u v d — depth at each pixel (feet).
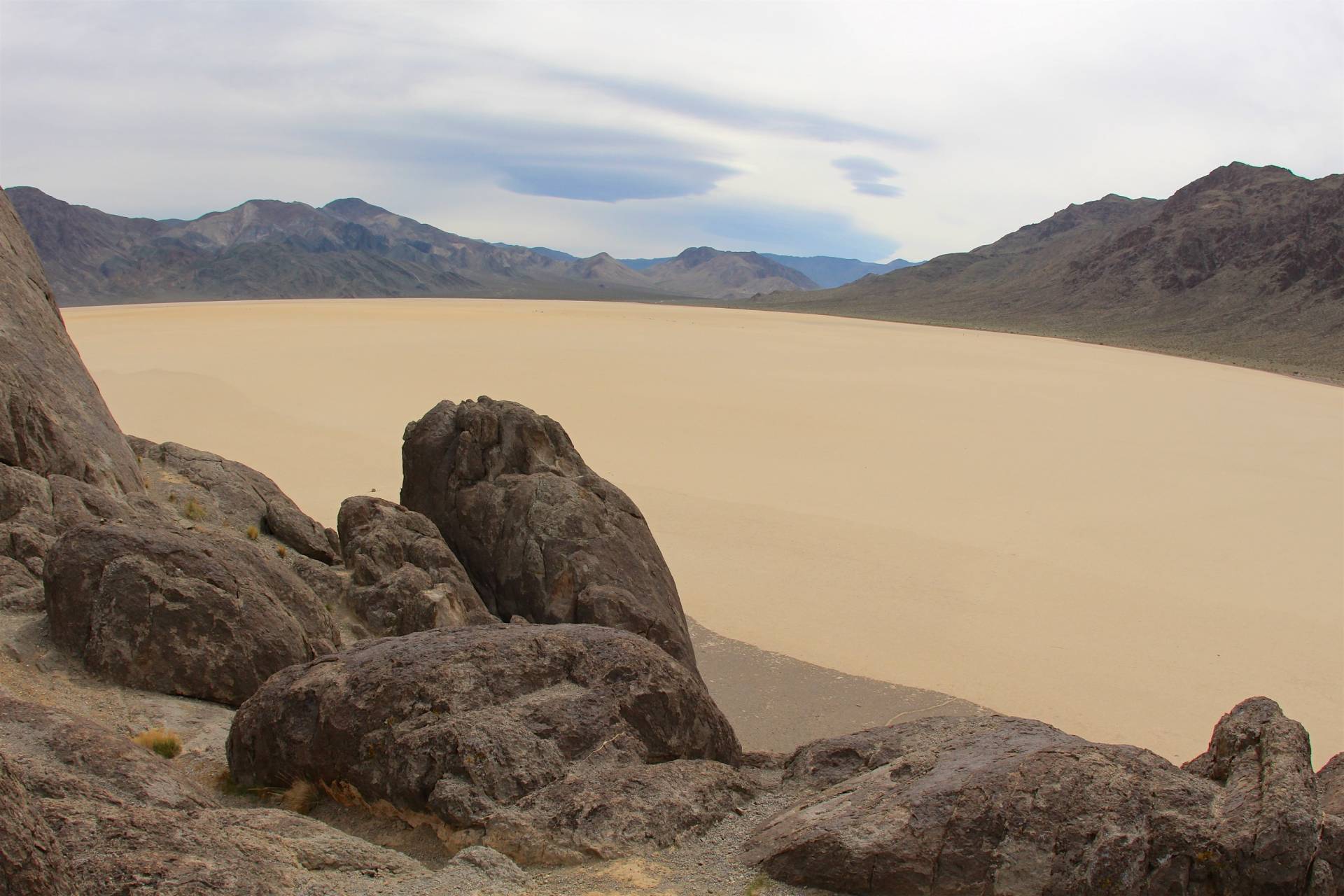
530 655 37.50
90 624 46.93
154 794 30.73
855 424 212.43
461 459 79.66
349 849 29.19
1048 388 287.69
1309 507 157.69
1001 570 119.24
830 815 30.58
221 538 57.00
